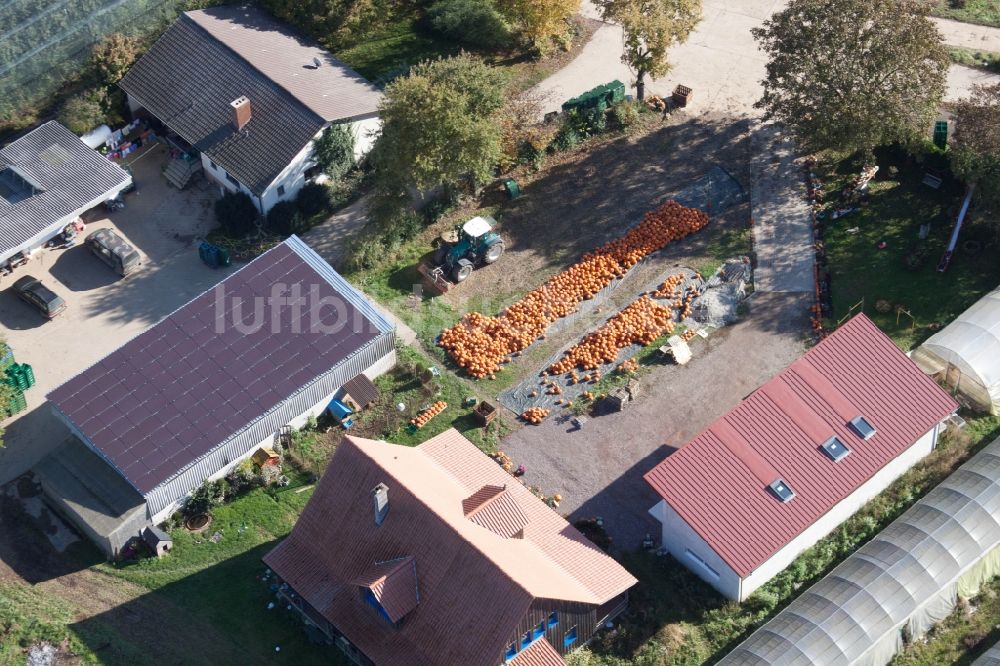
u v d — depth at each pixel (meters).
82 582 72.56
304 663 68.94
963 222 88.56
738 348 83.38
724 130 97.94
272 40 100.00
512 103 94.44
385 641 65.44
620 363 82.75
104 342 85.06
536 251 90.25
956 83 99.88
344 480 68.75
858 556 70.81
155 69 97.88
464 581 63.88
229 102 94.31
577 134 97.31
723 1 109.38
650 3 94.06
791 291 86.44
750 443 71.56
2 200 89.19
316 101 92.94
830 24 86.31
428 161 86.19
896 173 92.31
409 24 107.50
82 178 91.00
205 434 75.19
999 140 83.31
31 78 98.75
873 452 71.62
